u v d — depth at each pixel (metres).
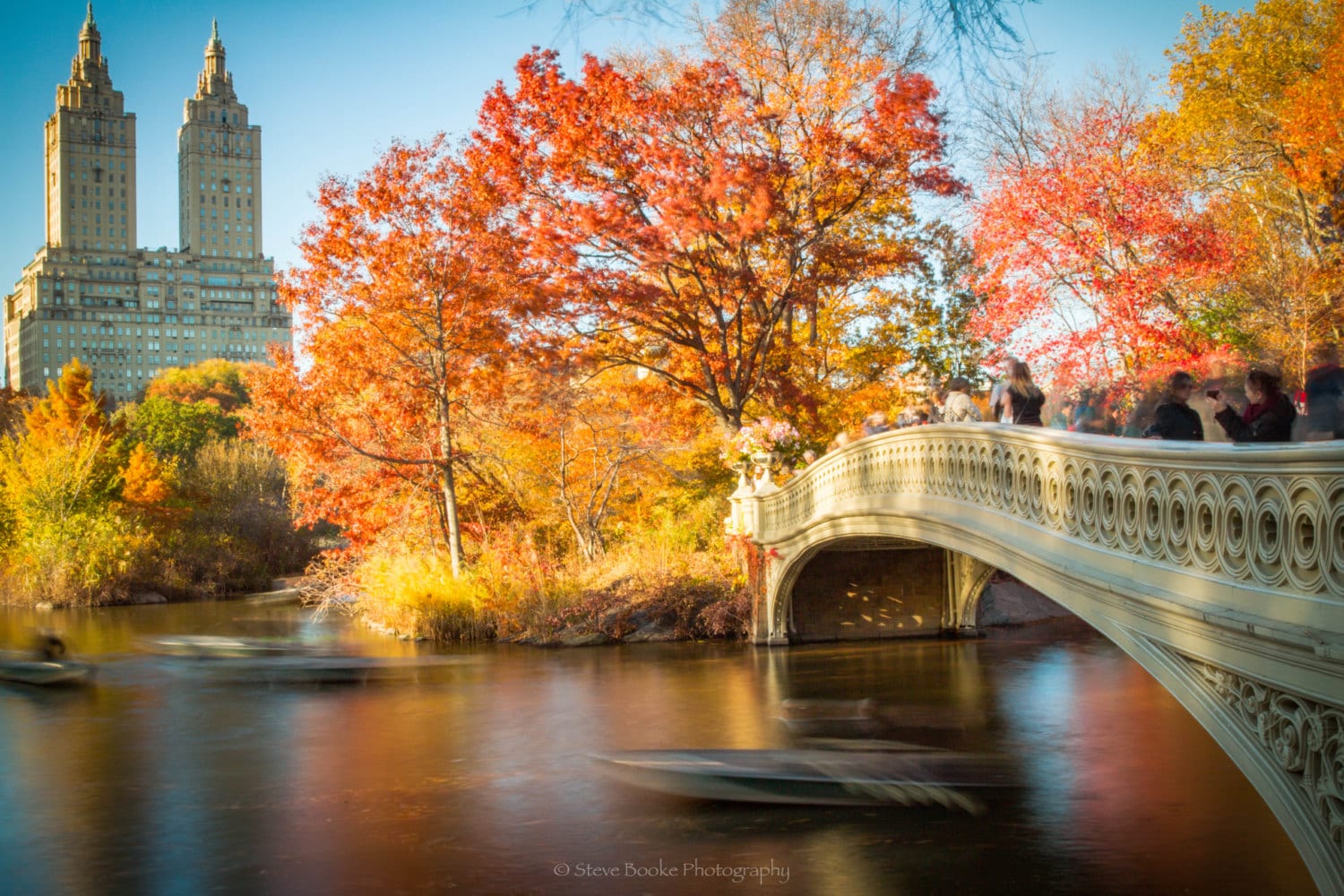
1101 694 17.31
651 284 27.41
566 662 21.86
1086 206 19.34
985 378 29.42
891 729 14.73
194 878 9.61
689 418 31.62
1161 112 21.62
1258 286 18.84
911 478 13.73
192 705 18.08
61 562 39.59
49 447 44.34
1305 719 5.48
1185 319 18.48
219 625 30.64
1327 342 17.11
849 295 32.06
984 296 23.19
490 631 26.14
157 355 174.62
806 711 15.88
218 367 115.44
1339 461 4.97
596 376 31.20
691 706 16.67
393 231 27.89
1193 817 10.77
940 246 30.27
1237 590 5.95
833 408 29.86
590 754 13.84
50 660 21.78
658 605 25.44
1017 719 15.43
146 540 43.44
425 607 26.47
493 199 27.73
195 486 51.56
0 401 64.56
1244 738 6.12
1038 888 8.91
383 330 28.70
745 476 24.36
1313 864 5.46
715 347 29.52
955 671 19.59
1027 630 25.98
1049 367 19.17
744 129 27.08
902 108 24.34
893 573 24.86
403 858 10.05
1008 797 11.56
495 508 31.36
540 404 29.50
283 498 51.81
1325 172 18.89
